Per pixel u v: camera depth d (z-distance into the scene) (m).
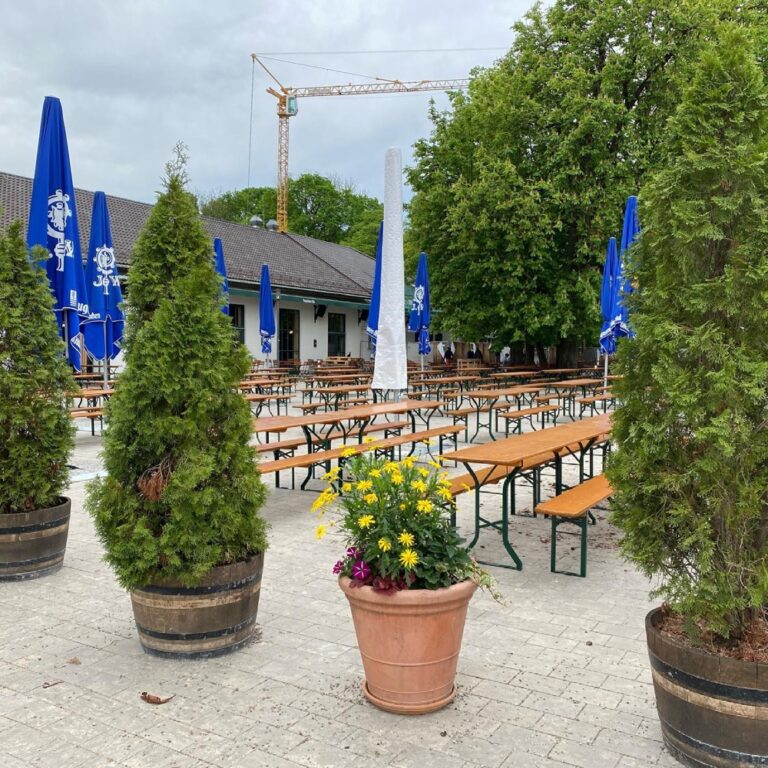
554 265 21.69
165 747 2.94
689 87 2.76
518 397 14.70
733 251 2.66
